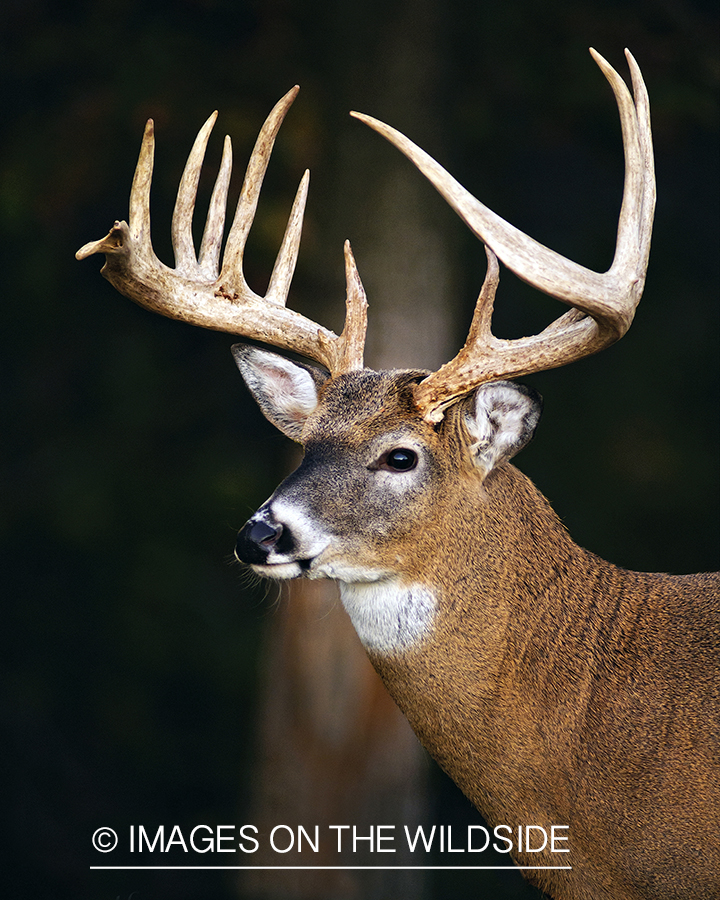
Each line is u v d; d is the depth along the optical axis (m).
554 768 15.13
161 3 27.80
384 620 15.62
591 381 32.91
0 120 28.22
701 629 15.40
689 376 32.88
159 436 31.77
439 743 15.62
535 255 14.34
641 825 14.80
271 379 17.20
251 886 26.23
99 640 31.73
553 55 26.98
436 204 25.39
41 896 31.08
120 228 15.16
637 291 14.71
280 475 26.77
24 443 31.72
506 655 15.28
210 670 31.17
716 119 27.05
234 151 26.81
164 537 31.11
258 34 27.33
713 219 32.97
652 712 14.95
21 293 30.14
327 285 25.30
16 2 28.25
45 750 32.12
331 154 25.44
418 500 15.37
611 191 31.97
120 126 27.31
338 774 25.77
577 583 15.63
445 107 25.45
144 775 32.03
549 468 32.22
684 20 26.47
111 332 31.73
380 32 24.98
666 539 32.03
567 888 15.40
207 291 16.73
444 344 25.67
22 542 31.55
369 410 15.62
